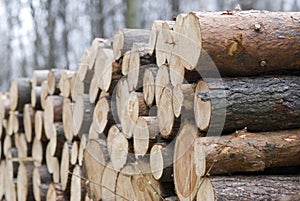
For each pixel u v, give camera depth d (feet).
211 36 9.46
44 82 19.34
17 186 21.63
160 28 11.51
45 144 19.88
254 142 9.48
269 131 9.87
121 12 43.11
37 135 19.80
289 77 10.02
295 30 9.88
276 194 9.20
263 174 9.83
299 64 10.01
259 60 9.75
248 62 9.71
